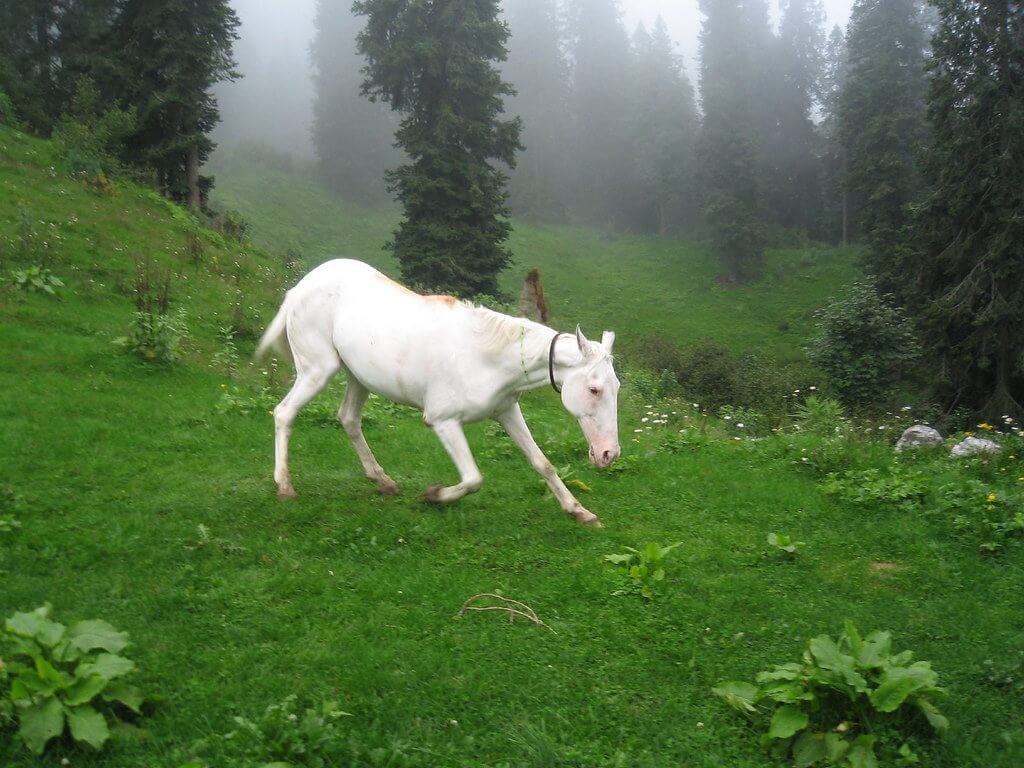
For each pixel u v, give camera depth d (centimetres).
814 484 745
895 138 4428
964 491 683
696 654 424
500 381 573
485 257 3078
